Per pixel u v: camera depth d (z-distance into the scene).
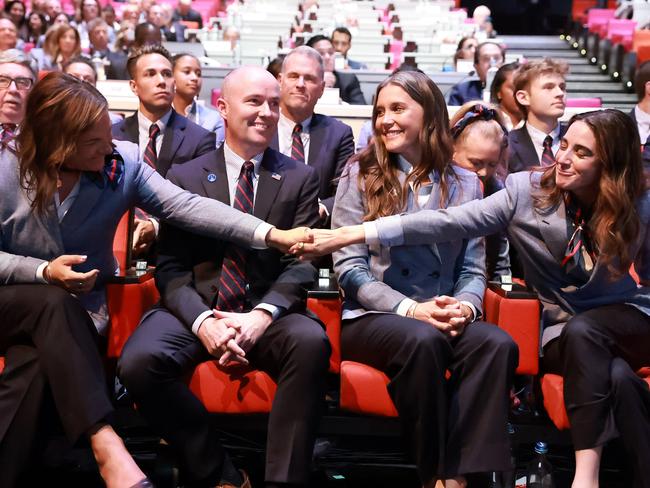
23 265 2.58
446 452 2.61
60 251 2.68
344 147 4.09
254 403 2.64
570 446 3.25
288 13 13.74
